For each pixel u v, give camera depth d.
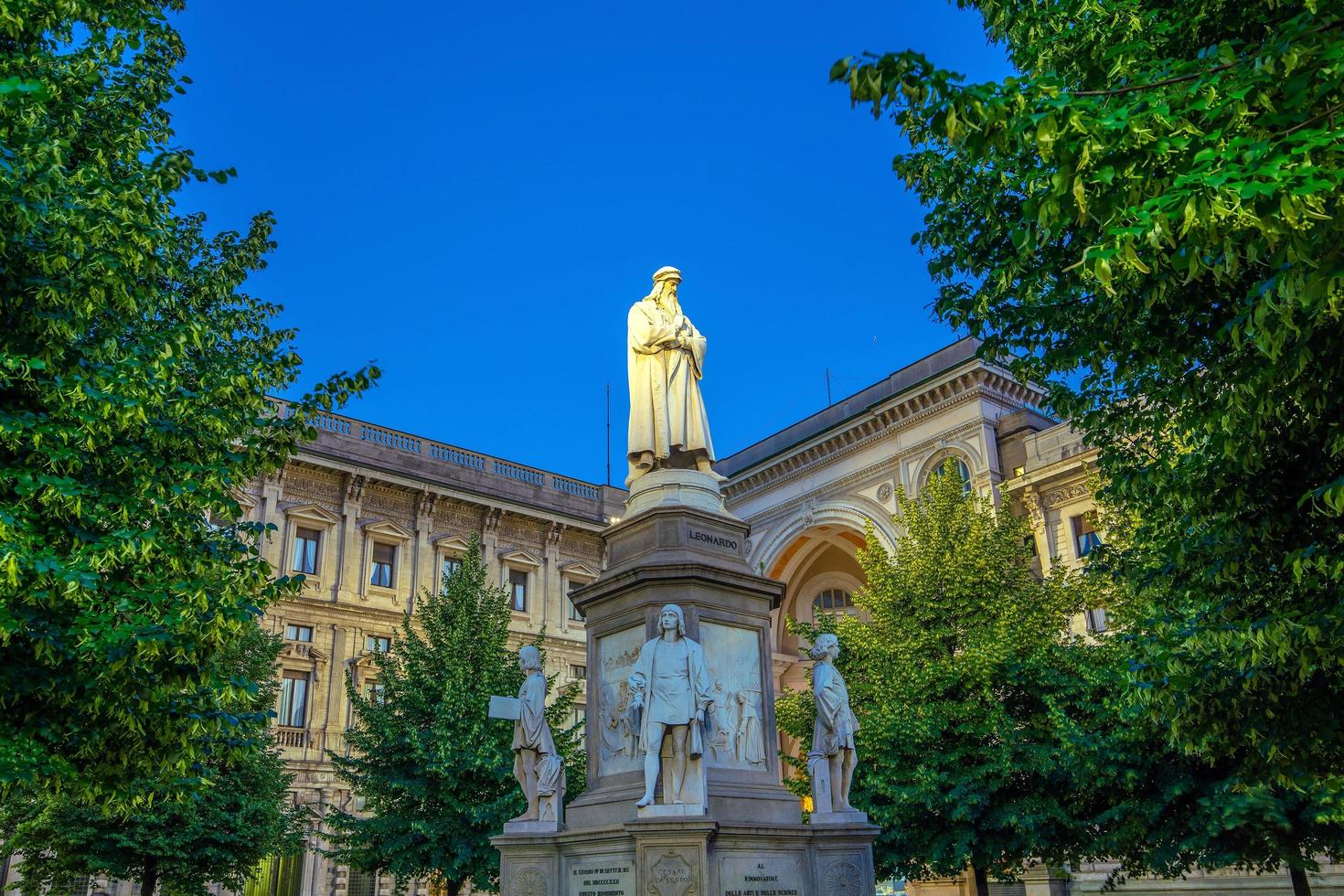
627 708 11.02
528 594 44.22
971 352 41.12
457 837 23.34
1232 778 17.16
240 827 22.98
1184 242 6.97
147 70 12.99
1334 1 6.14
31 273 9.62
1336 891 26.66
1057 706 20.70
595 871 10.12
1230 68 6.57
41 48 11.19
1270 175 5.76
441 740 24.03
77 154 11.47
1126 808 19.03
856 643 24.69
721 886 9.55
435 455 43.72
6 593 8.68
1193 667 10.37
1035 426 39.12
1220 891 28.58
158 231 10.58
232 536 12.37
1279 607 9.57
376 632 39.09
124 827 21.91
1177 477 10.17
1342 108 6.00
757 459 50.56
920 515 26.83
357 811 36.06
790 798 11.04
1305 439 9.02
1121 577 14.69
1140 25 8.88
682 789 9.70
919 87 6.55
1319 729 10.07
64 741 10.46
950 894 34.06
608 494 48.53
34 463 9.35
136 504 9.99
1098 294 9.26
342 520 39.72
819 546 47.25
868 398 45.50
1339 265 6.13
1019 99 6.70
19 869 23.94
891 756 21.50
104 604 9.61
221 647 11.27
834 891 10.19
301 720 36.44
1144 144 6.59
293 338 15.89
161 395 10.37
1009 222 10.85
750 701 11.45
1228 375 8.70
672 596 11.27
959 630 23.88
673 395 13.10
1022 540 26.47
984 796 20.41
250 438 12.80
